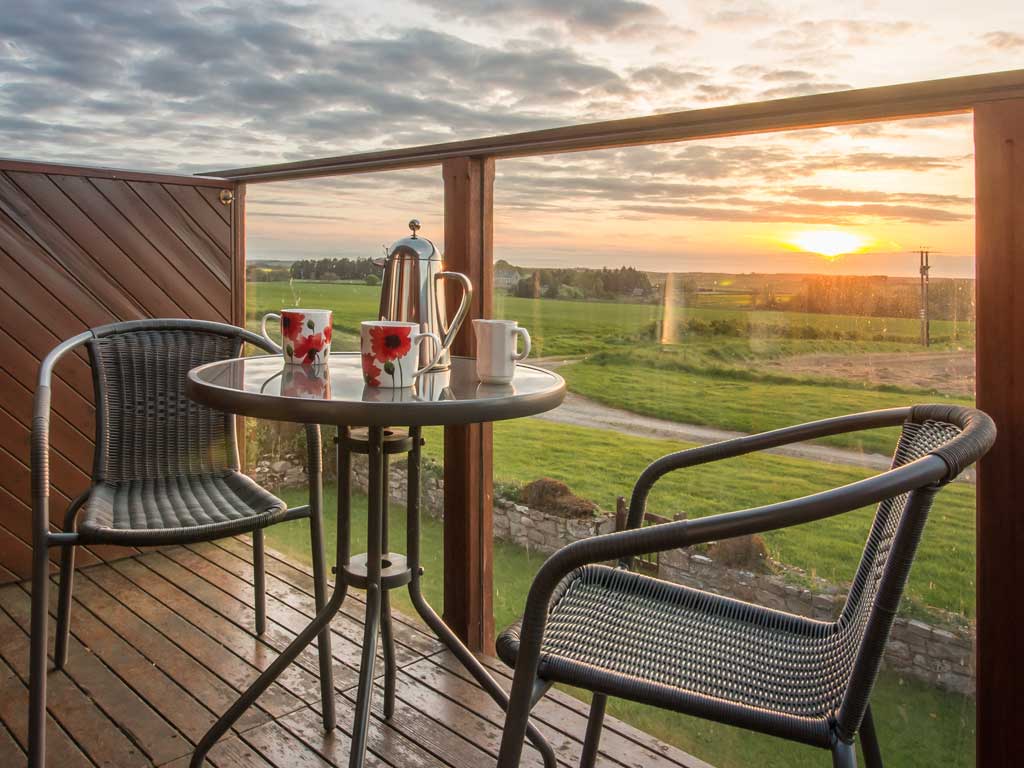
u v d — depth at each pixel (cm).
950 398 141
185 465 215
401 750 176
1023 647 131
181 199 298
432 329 177
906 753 147
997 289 130
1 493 266
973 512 136
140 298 291
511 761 103
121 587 263
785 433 133
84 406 280
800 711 102
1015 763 133
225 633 231
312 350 166
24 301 267
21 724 183
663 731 182
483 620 224
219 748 175
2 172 260
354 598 256
